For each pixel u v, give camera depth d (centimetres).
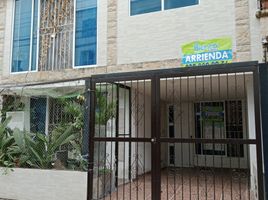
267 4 688
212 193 677
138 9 838
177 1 798
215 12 746
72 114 728
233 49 718
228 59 717
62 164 641
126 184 774
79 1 931
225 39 727
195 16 765
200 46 749
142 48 814
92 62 885
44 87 767
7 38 1018
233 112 1067
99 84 671
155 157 516
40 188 614
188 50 760
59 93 740
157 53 795
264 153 458
